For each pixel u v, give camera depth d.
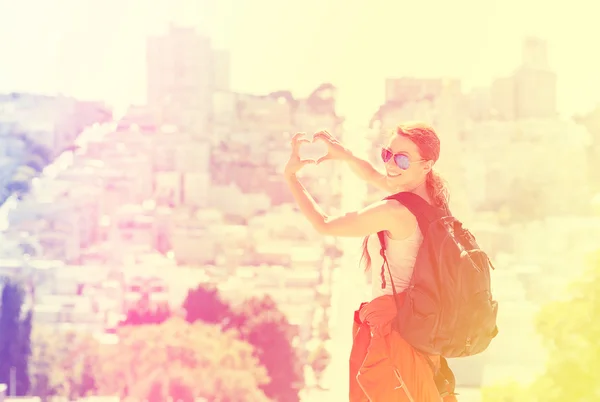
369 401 1.63
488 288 1.64
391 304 1.63
